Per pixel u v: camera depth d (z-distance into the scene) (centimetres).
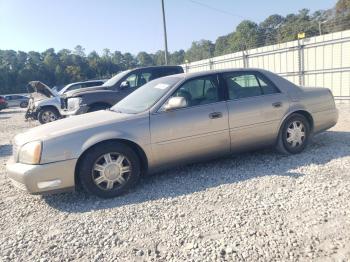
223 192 417
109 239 327
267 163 518
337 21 2217
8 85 7006
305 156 539
